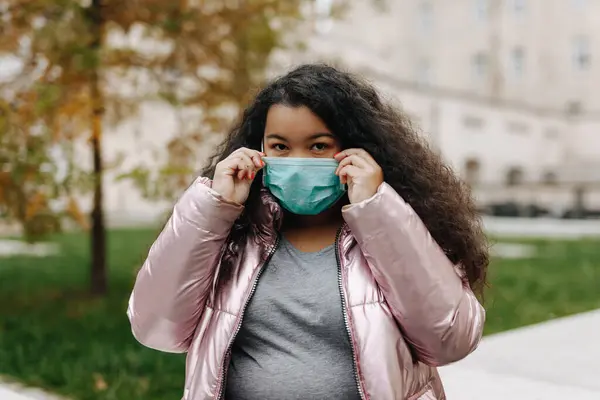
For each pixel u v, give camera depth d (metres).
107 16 6.66
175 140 6.87
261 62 6.84
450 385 4.05
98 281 7.89
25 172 5.54
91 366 4.68
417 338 1.79
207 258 1.82
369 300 1.80
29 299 7.71
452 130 32.12
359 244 1.79
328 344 1.82
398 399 1.73
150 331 1.90
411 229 1.75
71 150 5.93
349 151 1.85
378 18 40.06
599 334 5.40
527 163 35.19
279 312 1.85
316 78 1.92
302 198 1.88
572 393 3.89
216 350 1.82
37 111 5.62
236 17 6.68
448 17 39.25
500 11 38.16
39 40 5.70
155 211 28.19
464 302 1.79
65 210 6.55
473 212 2.20
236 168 1.86
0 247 15.11
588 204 29.41
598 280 9.59
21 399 4.03
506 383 4.09
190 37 6.65
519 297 8.04
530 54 37.72
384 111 2.06
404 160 2.00
